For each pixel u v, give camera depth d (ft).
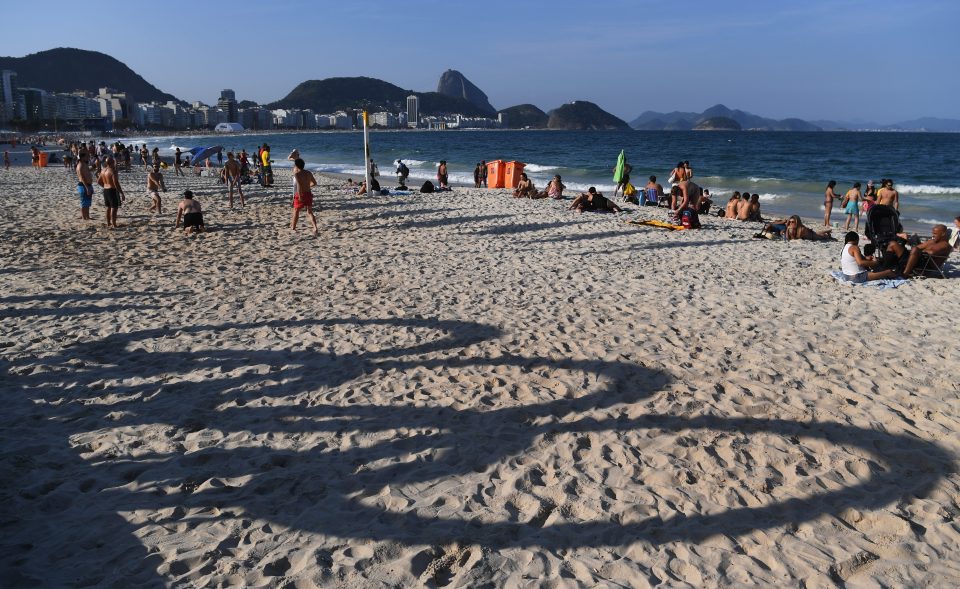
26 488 12.41
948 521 11.38
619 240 41.37
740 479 12.75
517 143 348.59
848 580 9.88
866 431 14.70
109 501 12.05
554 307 25.27
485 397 16.69
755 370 18.43
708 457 13.55
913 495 12.23
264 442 14.44
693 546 10.66
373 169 74.54
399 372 18.49
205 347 20.54
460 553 10.46
